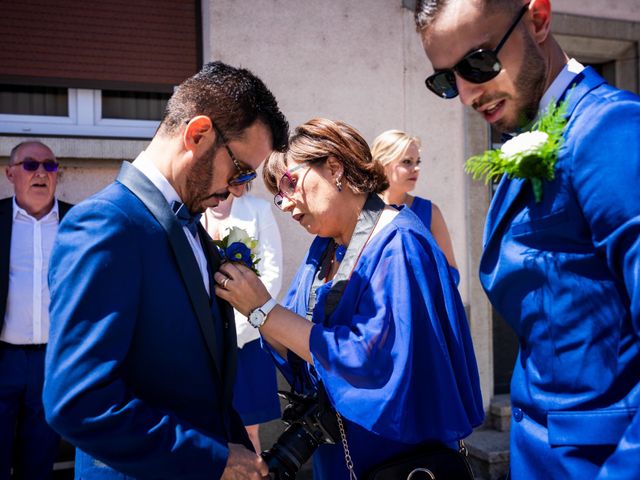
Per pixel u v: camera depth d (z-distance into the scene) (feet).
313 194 6.51
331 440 6.18
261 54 13.67
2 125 13.01
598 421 4.21
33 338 11.04
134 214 4.83
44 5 12.96
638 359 4.10
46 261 11.19
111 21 13.38
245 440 5.77
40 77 13.01
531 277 4.47
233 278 5.89
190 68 13.94
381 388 5.71
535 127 4.44
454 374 6.03
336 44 14.24
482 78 4.25
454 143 15.31
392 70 14.73
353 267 6.26
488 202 15.47
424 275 6.03
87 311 4.47
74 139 12.61
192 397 5.06
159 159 5.19
